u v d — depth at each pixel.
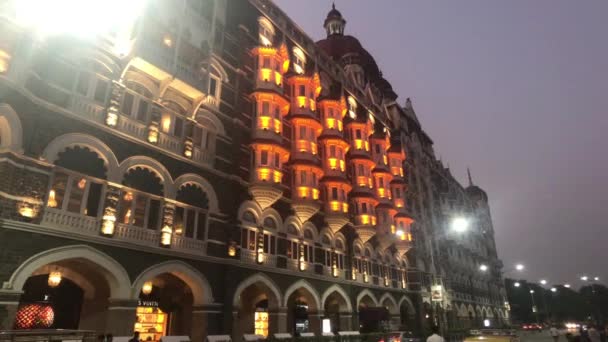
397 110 58.50
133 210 19.88
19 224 15.44
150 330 23.53
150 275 19.77
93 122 18.80
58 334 13.10
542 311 118.69
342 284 34.75
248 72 30.67
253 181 27.59
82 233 17.39
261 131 29.09
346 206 35.47
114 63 20.62
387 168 44.56
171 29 22.91
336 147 36.69
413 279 46.66
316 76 36.97
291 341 23.80
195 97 24.17
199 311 22.31
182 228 22.27
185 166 23.11
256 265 26.22
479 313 67.69
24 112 16.28
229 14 30.39
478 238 80.56
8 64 15.95
